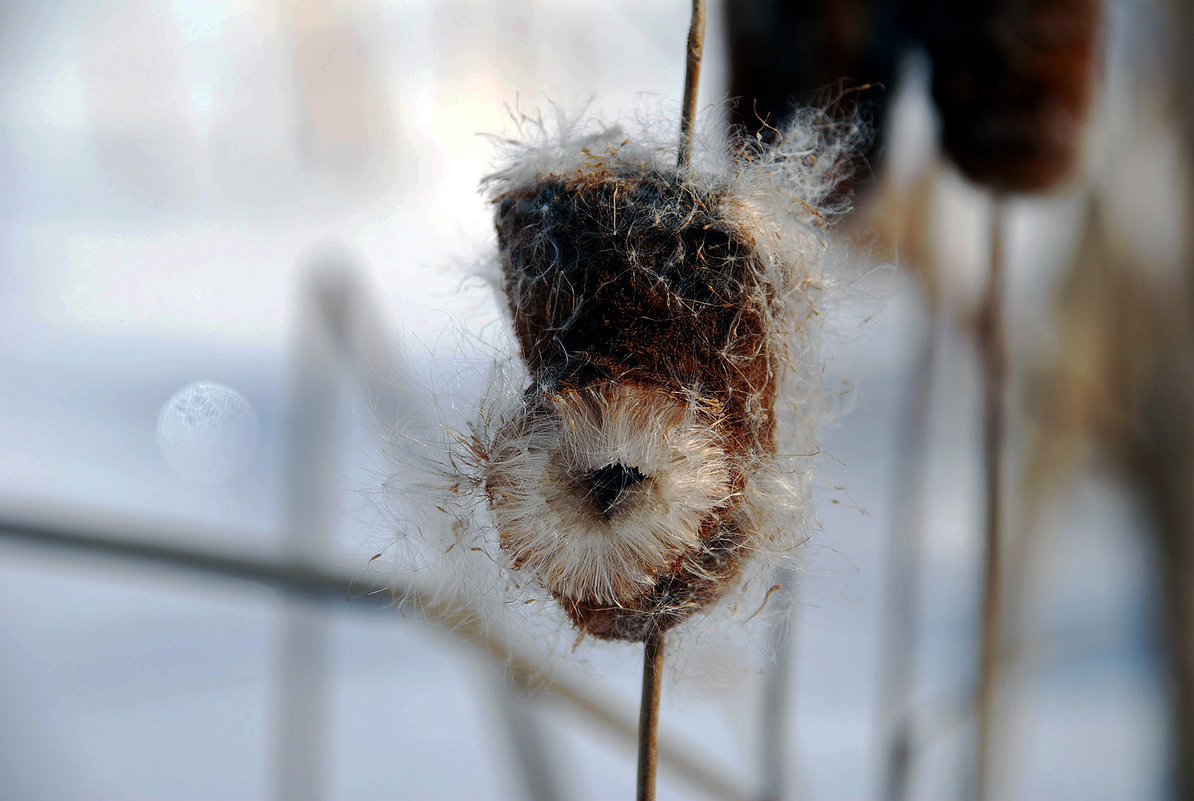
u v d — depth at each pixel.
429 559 0.37
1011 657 0.51
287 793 0.49
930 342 0.52
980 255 0.51
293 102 0.71
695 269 0.36
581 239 0.36
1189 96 0.51
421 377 0.37
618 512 0.36
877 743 0.54
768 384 0.36
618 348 0.36
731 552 0.36
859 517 0.66
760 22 0.42
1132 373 0.53
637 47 0.58
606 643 0.37
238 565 0.41
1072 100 0.43
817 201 0.37
